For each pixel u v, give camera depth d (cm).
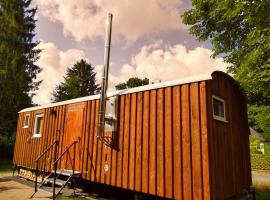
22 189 882
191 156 548
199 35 1234
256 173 1858
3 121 2131
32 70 2528
